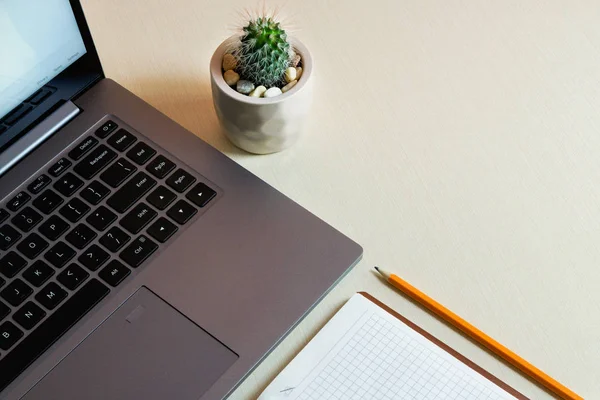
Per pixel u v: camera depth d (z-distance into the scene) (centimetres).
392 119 79
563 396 64
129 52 83
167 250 68
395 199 74
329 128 78
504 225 73
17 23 68
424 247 71
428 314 68
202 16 86
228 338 64
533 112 80
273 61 68
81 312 64
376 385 64
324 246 69
